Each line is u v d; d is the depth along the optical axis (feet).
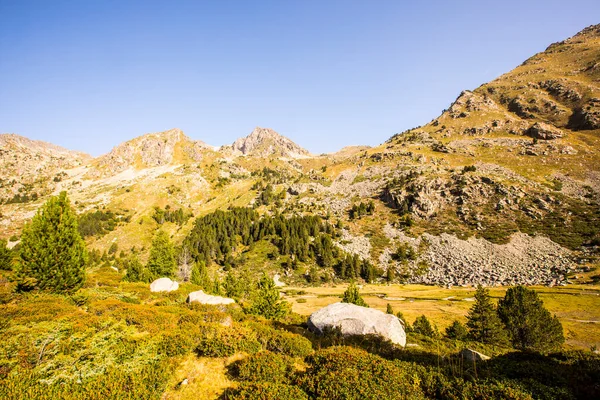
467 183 467.52
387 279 330.13
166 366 43.27
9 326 50.88
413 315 189.57
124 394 34.37
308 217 477.77
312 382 36.55
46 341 45.78
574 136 592.19
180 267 361.71
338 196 583.58
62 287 82.33
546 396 33.86
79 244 87.97
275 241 421.18
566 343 131.64
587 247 300.81
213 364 48.32
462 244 361.71
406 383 36.40
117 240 509.76
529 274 278.87
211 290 148.77
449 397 34.37
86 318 58.65
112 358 45.75
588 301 193.06
